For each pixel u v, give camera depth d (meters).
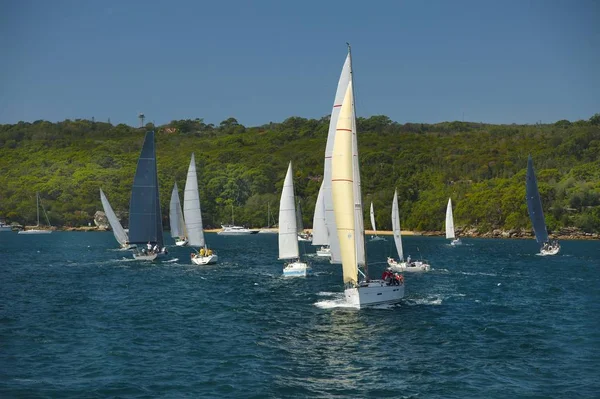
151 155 78.50
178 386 25.42
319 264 78.19
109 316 40.06
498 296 49.88
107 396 24.19
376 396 24.44
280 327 36.62
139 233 78.88
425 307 43.78
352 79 42.94
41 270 68.75
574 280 61.78
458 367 28.28
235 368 27.97
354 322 38.06
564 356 30.28
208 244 126.75
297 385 25.67
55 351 30.69
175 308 43.22
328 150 46.41
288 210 63.59
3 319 38.69
